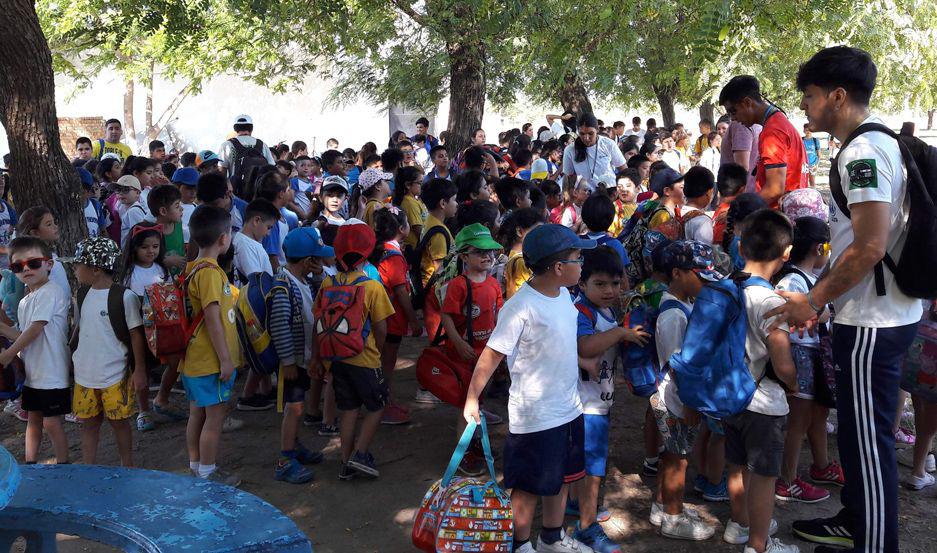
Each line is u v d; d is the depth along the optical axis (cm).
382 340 470
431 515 343
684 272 372
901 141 316
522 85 1848
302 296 485
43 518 270
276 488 466
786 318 332
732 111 554
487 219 546
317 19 1248
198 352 445
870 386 334
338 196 701
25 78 646
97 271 450
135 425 569
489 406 586
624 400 607
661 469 414
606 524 420
